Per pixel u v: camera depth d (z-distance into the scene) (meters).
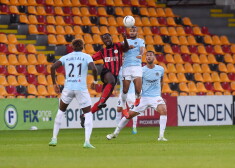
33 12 81.81
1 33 75.75
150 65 43.12
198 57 85.81
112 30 84.69
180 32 89.62
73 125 64.12
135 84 47.19
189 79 82.19
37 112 62.47
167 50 85.06
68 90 35.72
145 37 85.62
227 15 95.81
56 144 40.09
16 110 61.16
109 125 65.31
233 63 88.12
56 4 85.06
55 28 81.19
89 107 36.00
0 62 72.12
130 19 46.91
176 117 68.56
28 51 75.50
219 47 89.31
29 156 31.72
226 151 34.00
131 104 55.19
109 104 65.38
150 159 29.50
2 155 32.56
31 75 71.38
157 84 43.34
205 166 26.22
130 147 37.12
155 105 43.47
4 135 53.91
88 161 28.67
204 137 48.94
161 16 91.31
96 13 86.94
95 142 42.47
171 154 32.25
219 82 82.38
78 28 82.56
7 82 69.69
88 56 35.72
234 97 71.44
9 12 79.75
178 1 96.75
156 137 48.75
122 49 45.56
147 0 93.25
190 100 69.31
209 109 70.12
